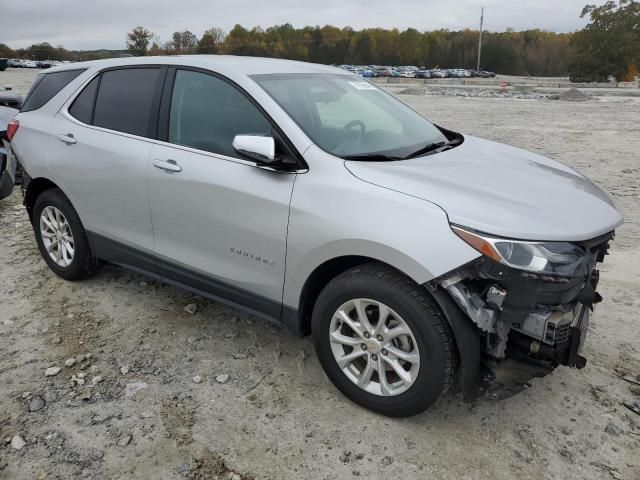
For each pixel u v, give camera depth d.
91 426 2.90
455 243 2.53
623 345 3.67
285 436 2.84
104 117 4.00
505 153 3.77
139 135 3.74
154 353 3.58
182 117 3.55
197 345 3.67
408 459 2.69
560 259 2.55
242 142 2.96
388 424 2.92
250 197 3.12
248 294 3.33
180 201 3.46
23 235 5.81
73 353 3.57
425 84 59.34
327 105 3.54
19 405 3.05
